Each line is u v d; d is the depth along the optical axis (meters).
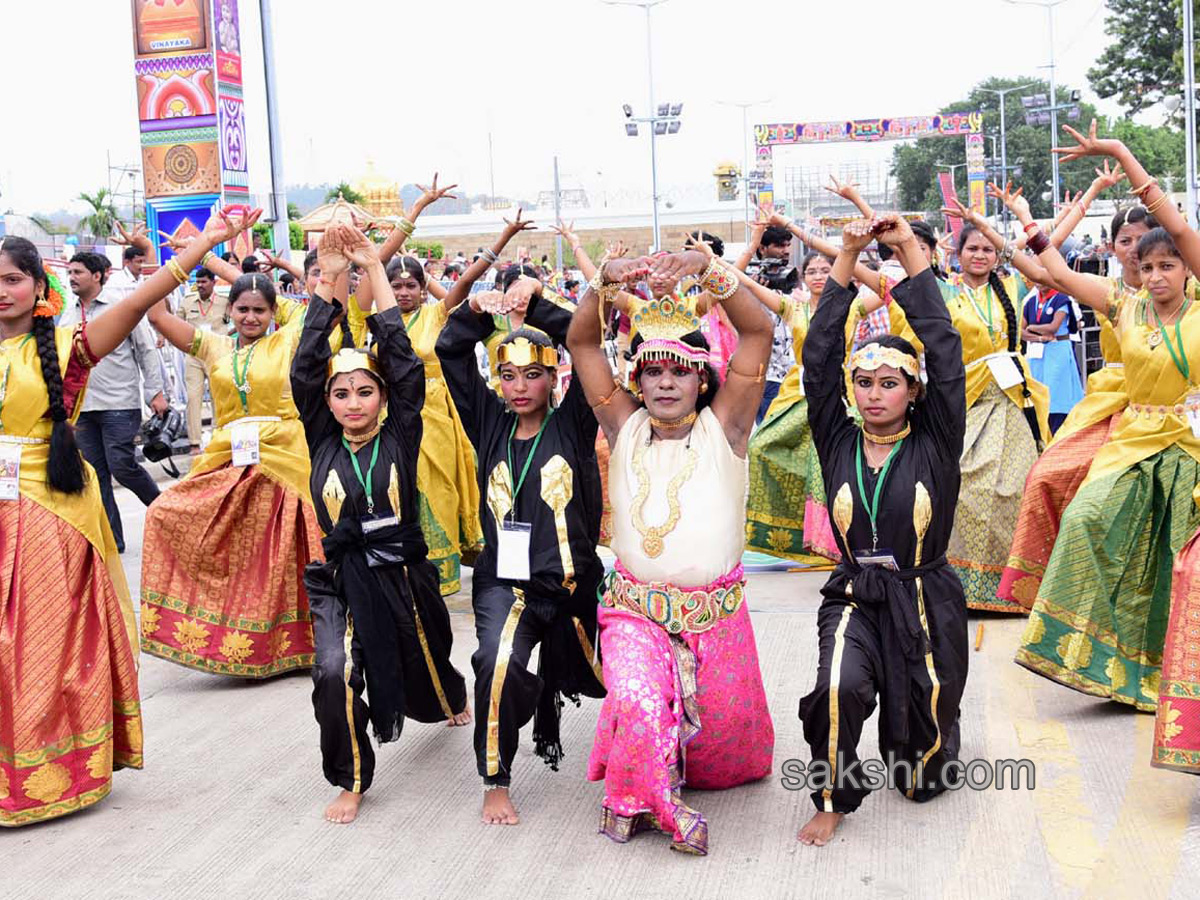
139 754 4.83
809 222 16.59
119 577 4.95
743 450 4.43
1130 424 5.38
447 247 50.44
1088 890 3.82
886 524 4.29
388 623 4.70
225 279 6.42
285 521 6.14
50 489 4.63
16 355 4.58
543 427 4.59
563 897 3.89
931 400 4.33
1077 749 4.93
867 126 32.72
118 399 8.91
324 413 4.79
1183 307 5.18
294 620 6.24
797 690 5.66
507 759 4.42
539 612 4.50
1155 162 53.28
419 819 4.53
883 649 4.31
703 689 4.38
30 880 4.15
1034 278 6.12
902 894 3.83
